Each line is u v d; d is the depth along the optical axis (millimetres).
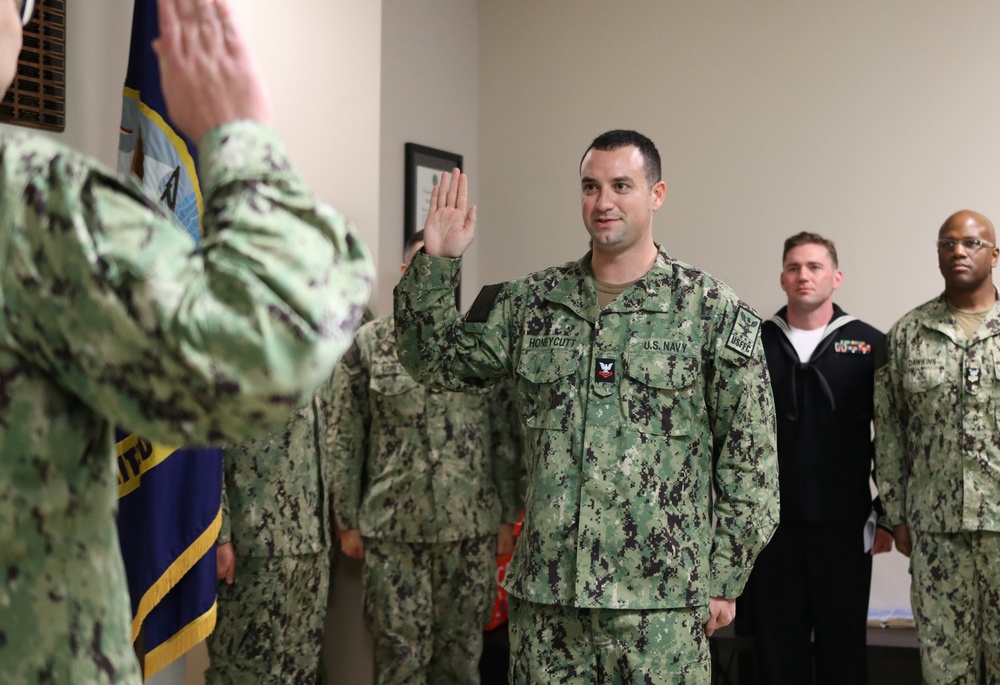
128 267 713
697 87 4422
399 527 3232
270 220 758
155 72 2209
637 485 2164
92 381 741
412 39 4430
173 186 2180
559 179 4738
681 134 4453
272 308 719
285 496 2879
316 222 781
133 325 708
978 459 3139
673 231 4453
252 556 2848
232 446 2846
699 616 2172
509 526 3443
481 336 2338
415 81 4453
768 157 4270
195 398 724
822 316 3523
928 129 3986
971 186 3918
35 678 776
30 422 757
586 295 2291
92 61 2307
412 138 4430
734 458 2230
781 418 3447
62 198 720
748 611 3631
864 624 3369
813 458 3383
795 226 4207
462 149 4816
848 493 3373
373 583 3293
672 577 2141
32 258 721
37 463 765
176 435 752
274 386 723
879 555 3967
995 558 3121
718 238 4359
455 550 3287
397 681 3252
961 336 3232
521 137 4844
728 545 2223
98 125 2320
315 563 2998
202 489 2225
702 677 2156
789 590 3400
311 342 729
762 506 2221
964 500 3133
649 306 2248
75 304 716
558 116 4750
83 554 802
